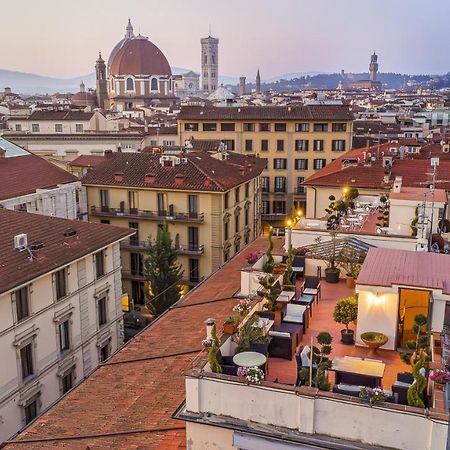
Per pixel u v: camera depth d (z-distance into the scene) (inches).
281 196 4170.8
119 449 698.2
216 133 4244.6
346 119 4028.1
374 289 805.2
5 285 1267.2
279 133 4128.9
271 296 877.8
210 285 1293.1
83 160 3484.3
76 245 1590.8
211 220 2452.0
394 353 818.8
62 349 1535.4
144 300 2539.4
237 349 731.4
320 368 630.5
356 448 559.2
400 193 1562.5
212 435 614.9
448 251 1242.6
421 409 546.6
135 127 4987.7
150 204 2539.4
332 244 1151.6
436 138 4180.6
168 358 932.0
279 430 589.0
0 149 2517.2
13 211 1713.8
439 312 787.4
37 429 777.6
